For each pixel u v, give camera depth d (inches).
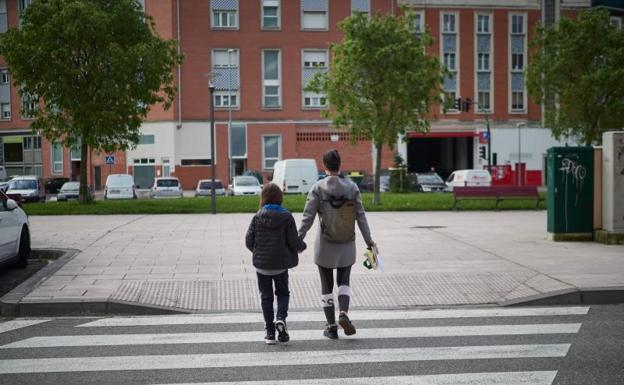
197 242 567.2
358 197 266.8
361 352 248.8
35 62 963.3
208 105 1964.8
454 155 2287.2
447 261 445.1
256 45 1972.2
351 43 1010.7
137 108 1043.9
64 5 971.3
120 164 2009.1
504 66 2039.9
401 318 306.2
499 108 2039.9
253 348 256.4
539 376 216.8
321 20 1994.3
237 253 496.1
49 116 1031.6
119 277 392.2
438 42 2007.9
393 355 244.2
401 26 1045.8
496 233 621.3
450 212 936.3
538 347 253.9
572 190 545.0
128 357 245.0
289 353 248.4
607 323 293.9
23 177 1505.9
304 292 357.4
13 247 434.9
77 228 701.3
